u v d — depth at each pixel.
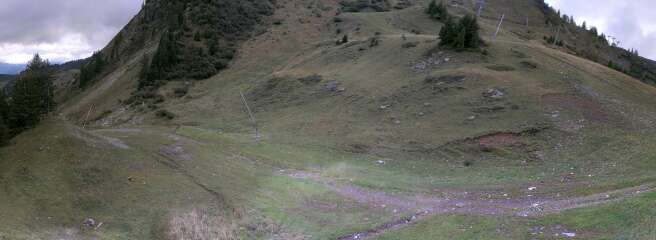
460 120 50.25
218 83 88.62
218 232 27.67
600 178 31.97
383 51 79.62
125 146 39.75
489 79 57.84
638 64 171.00
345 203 32.25
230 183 36.62
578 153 39.56
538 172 36.53
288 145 51.69
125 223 27.48
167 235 26.83
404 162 43.31
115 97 98.38
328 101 65.50
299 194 34.56
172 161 40.53
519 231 22.98
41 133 35.25
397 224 27.41
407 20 114.56
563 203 27.09
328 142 51.22
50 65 42.38
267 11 124.06
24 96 36.69
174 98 85.00
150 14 163.25
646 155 35.22
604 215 22.50
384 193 34.25
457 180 36.78
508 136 44.84
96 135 39.34
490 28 111.56
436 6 116.62
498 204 29.20
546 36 139.88
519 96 52.56
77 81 152.25
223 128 64.62
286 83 76.50
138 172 34.78
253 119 66.50
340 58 83.25
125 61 138.62
